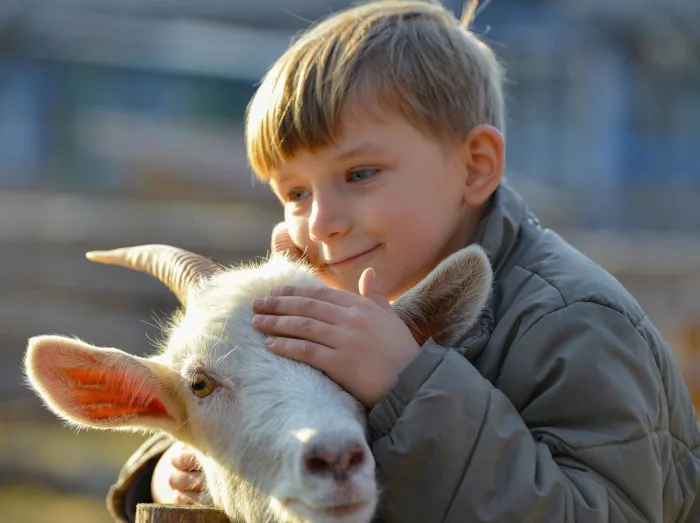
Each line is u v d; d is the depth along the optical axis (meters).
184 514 5.54
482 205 6.82
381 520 5.54
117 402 6.08
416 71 6.47
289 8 42.19
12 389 24.39
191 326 6.05
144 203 32.84
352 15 6.95
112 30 40.50
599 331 5.66
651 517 5.40
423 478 5.27
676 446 6.02
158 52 40.97
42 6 39.41
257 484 5.42
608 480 5.39
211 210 31.19
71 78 41.16
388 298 6.46
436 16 7.11
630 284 24.45
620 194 38.53
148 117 41.84
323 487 4.93
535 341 5.74
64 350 5.87
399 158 6.34
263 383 5.55
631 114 40.66
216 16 42.09
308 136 6.32
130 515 6.78
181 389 6.00
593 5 37.62
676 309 24.09
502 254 6.44
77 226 26.47
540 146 41.88
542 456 5.31
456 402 5.25
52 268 26.17
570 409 5.54
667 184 40.72
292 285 5.91
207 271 6.68
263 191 38.19
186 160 39.00
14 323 25.23
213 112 42.53
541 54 40.91
